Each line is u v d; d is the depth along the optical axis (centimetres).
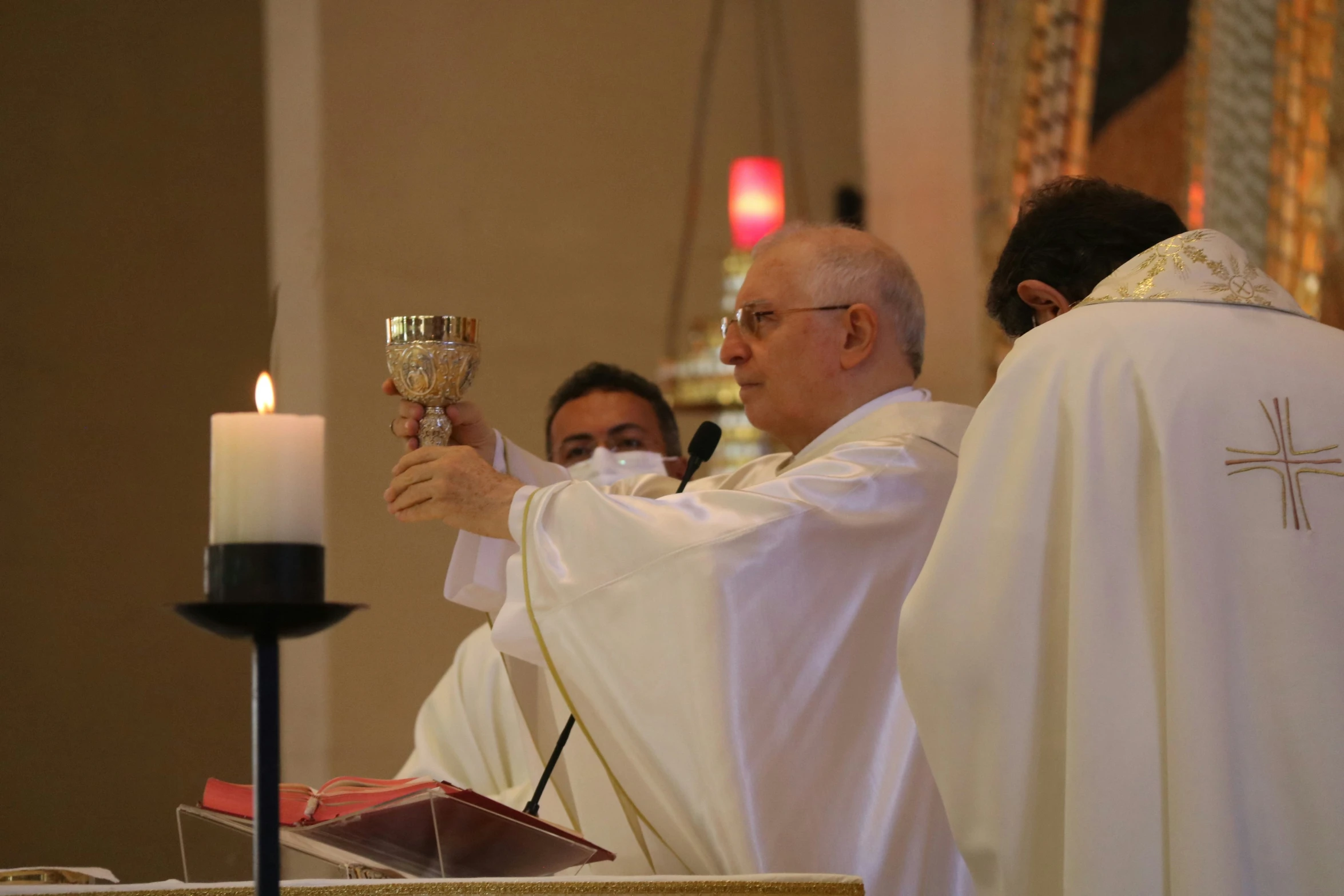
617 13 1557
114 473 1252
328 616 297
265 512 294
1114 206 529
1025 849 431
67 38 1290
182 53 1341
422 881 438
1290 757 402
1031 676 436
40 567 1211
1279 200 956
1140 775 413
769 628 547
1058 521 444
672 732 531
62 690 1202
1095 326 460
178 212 1319
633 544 556
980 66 1324
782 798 527
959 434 623
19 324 1233
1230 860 393
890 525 578
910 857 541
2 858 1162
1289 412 430
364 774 1323
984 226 1295
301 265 1371
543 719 636
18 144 1255
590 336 1492
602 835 589
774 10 1566
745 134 1556
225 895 434
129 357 1275
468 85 1486
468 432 659
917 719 453
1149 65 1091
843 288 656
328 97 1412
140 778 1212
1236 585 417
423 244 1438
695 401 1405
